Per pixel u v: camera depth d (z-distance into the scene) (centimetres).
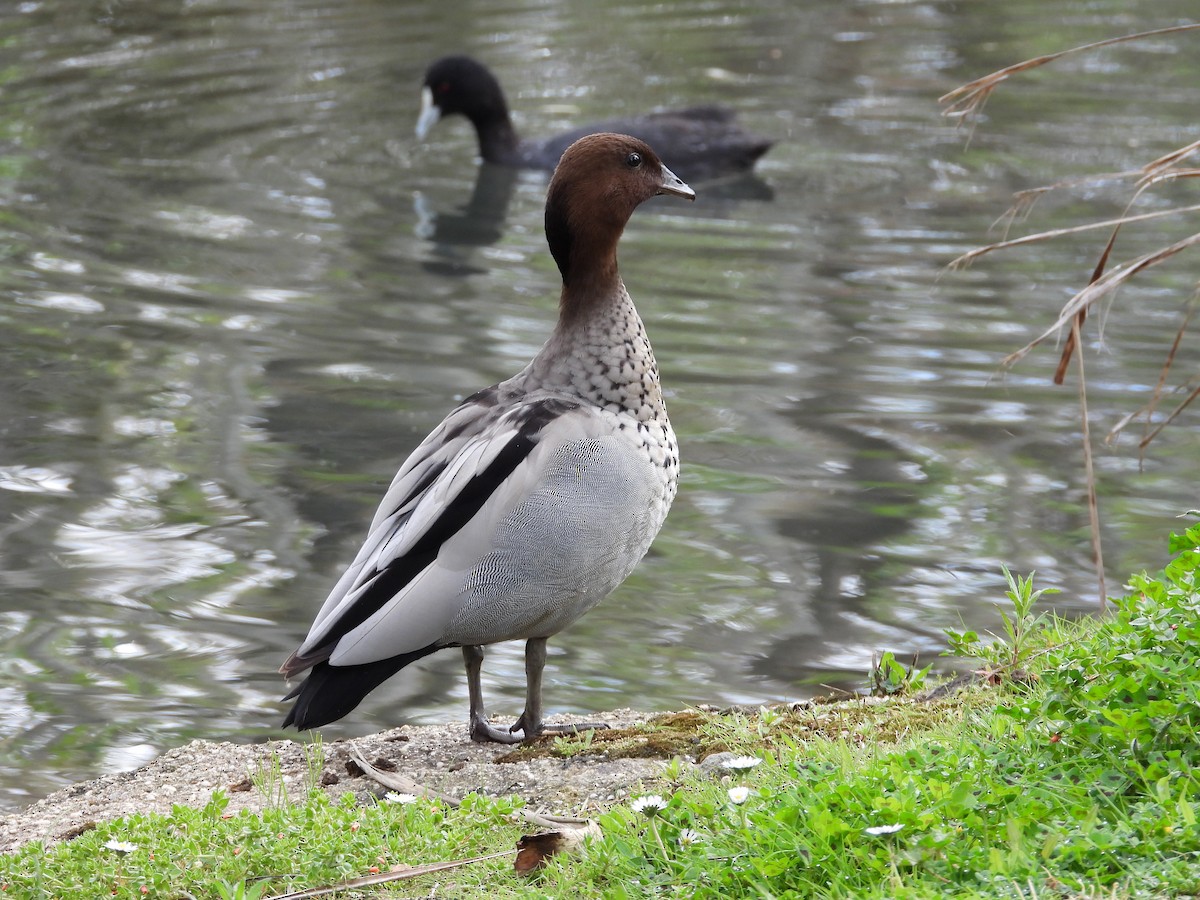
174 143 2205
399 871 625
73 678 991
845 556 1140
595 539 761
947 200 1998
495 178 2145
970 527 1181
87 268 1744
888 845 528
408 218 1952
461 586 746
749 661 1002
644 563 1141
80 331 1573
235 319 1603
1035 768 600
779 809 575
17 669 1002
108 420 1375
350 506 1225
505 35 2856
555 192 816
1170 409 1385
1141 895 488
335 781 781
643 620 1066
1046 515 1200
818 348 1528
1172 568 663
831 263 1775
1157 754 574
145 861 638
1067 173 2088
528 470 754
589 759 762
